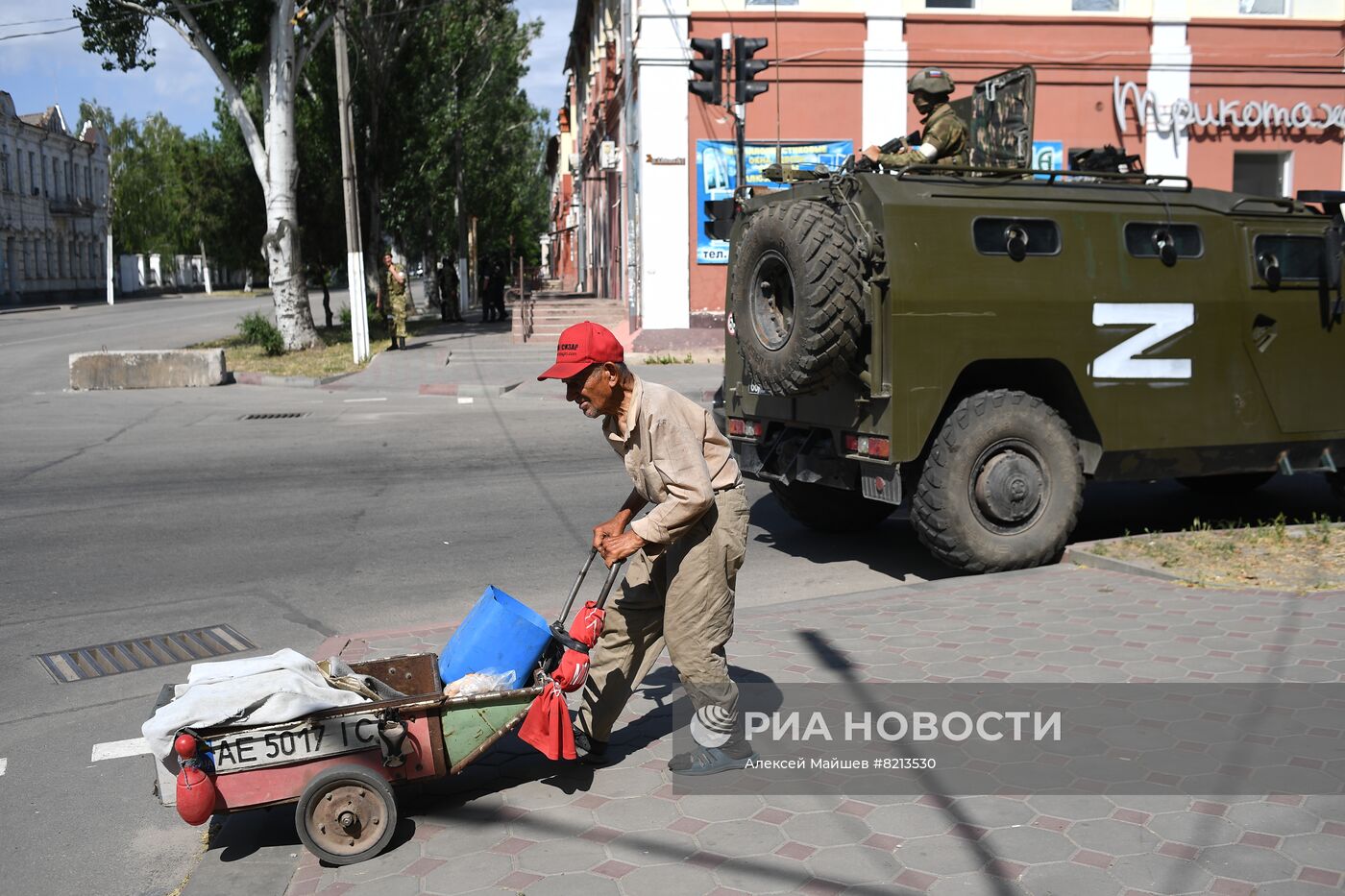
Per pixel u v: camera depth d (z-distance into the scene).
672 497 3.91
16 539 9.01
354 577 7.75
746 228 8.26
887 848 3.59
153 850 4.11
